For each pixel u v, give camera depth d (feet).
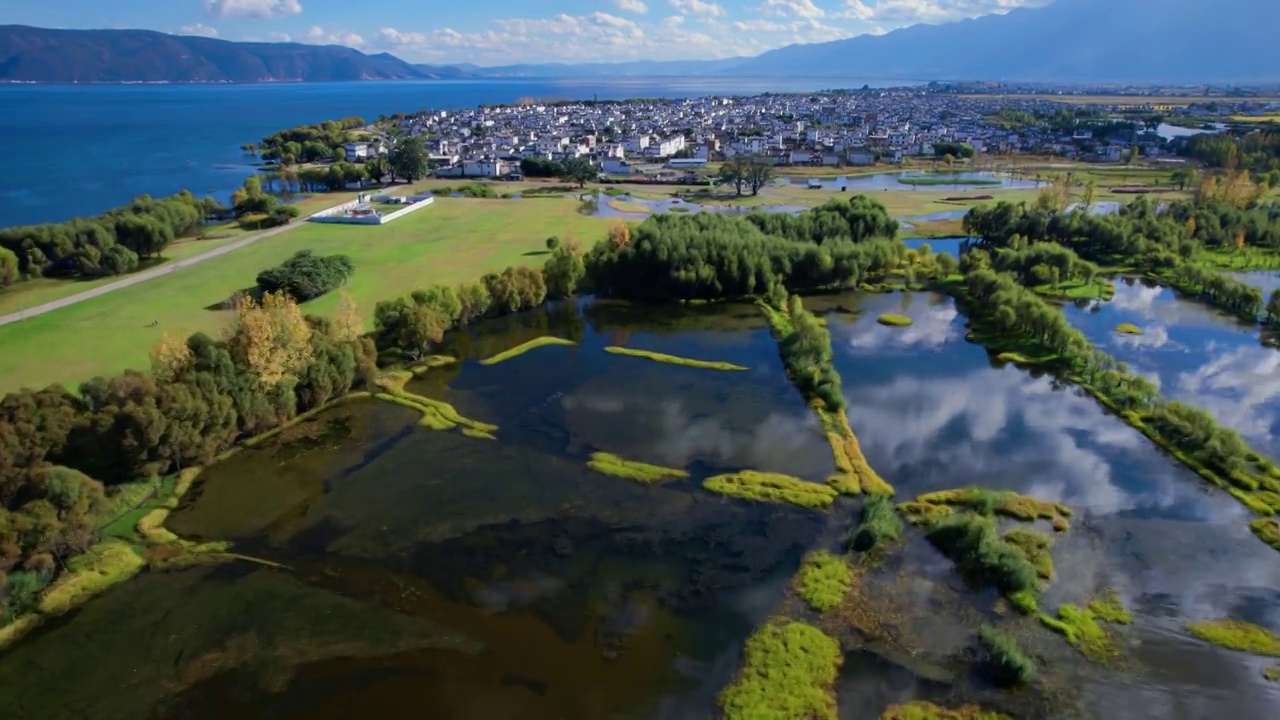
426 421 273.95
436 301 346.54
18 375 290.56
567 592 188.03
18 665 166.50
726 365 325.01
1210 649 168.14
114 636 174.29
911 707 152.05
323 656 168.66
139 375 236.63
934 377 314.55
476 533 211.20
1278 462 245.45
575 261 417.08
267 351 262.67
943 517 210.59
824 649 166.20
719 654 167.84
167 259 469.57
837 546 203.10
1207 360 328.08
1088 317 383.04
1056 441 260.83
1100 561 197.16
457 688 159.53
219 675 163.73
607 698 156.56
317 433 265.95
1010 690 156.66
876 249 439.22
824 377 298.56
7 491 195.00
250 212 598.34
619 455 250.78
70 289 405.59
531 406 287.69
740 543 205.16
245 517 218.18
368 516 219.00
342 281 408.46
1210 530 210.79
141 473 228.43
